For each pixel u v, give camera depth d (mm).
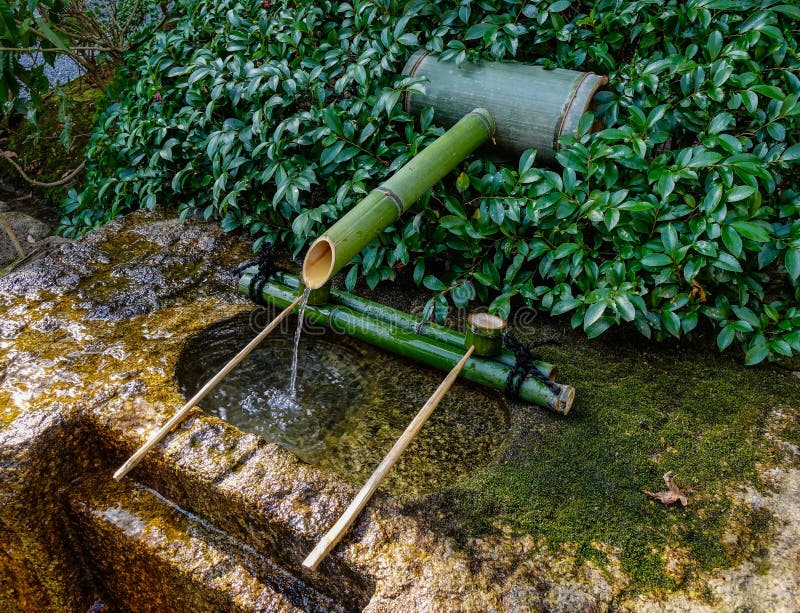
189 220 1432
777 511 776
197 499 816
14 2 1521
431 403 872
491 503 781
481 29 1193
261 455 821
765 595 676
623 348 1072
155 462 833
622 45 1223
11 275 1204
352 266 1187
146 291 1177
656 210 1027
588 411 937
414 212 1185
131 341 1042
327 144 1203
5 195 2035
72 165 1998
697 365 1033
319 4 1366
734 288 1065
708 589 684
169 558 788
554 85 1121
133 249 1312
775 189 1090
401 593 669
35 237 1747
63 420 870
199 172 1436
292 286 1150
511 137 1158
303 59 1285
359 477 857
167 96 1471
